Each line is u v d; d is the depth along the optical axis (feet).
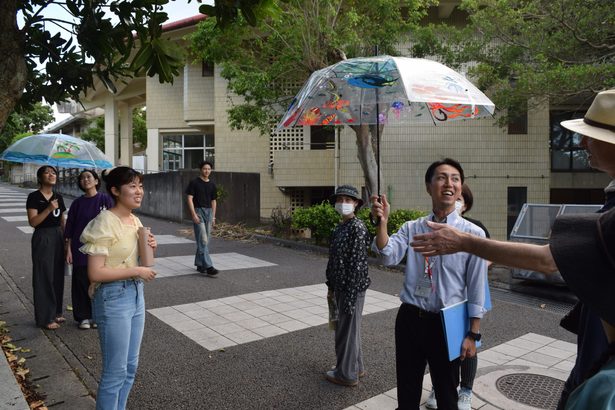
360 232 12.51
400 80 10.45
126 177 9.97
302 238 40.19
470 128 45.75
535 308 21.06
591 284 4.31
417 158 45.62
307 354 14.87
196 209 25.59
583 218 4.62
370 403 11.82
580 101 48.47
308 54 31.83
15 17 9.80
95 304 9.65
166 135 67.87
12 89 9.82
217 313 18.95
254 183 54.19
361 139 33.88
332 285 12.91
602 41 32.09
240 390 12.39
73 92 13.52
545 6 32.32
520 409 11.51
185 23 50.49
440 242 5.66
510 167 45.88
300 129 52.70
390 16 33.27
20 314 18.39
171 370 13.52
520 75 32.96
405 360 9.11
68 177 83.05
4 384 11.55
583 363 5.46
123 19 12.11
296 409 11.48
